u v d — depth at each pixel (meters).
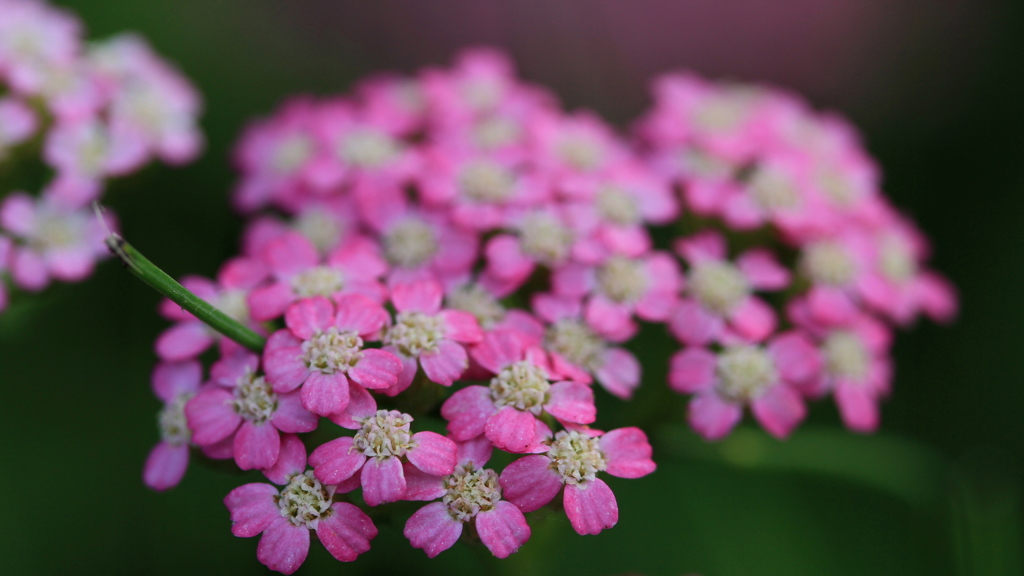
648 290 0.11
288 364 0.10
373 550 0.12
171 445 0.11
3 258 0.12
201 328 0.11
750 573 0.13
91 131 0.12
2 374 0.12
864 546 0.13
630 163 0.12
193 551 0.12
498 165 0.12
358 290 0.11
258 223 0.12
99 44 0.13
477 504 0.10
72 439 0.12
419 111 0.13
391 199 0.12
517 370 0.10
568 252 0.12
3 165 0.12
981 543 0.13
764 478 0.13
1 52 0.12
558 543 0.11
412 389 0.10
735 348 0.11
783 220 0.12
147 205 0.13
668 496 0.13
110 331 0.13
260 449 0.10
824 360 0.12
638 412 0.12
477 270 0.12
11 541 0.12
